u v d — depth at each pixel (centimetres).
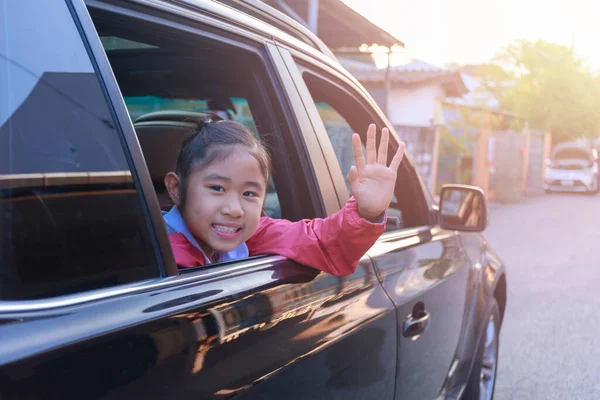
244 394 126
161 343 112
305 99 197
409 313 208
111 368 102
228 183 149
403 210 273
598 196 2216
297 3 839
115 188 115
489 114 1847
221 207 149
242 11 196
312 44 230
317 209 190
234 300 134
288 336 144
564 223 1383
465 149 1764
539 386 428
